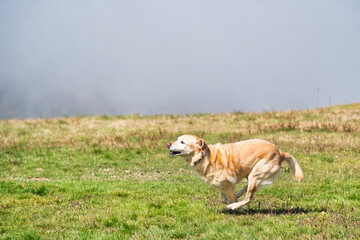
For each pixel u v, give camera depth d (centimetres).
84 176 1398
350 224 737
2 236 793
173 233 778
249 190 866
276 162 870
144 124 2444
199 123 2430
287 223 778
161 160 1627
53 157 1677
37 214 941
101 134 2164
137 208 960
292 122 2261
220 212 924
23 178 1352
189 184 1259
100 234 779
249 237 717
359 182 1156
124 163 1598
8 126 2533
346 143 1672
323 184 1150
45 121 2761
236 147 877
